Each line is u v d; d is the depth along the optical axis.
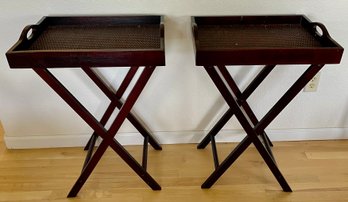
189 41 1.54
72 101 1.29
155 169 1.69
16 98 1.68
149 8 1.46
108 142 1.41
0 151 1.82
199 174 1.66
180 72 1.63
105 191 1.57
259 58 1.16
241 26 1.43
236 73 1.64
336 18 1.50
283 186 1.54
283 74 1.64
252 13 1.48
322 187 1.57
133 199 1.53
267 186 1.58
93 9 1.46
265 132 1.83
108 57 1.14
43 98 1.69
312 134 1.86
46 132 1.80
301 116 1.80
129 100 1.31
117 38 1.31
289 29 1.39
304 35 1.33
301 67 1.62
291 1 1.45
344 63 1.61
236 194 1.54
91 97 1.70
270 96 1.72
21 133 1.80
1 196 1.55
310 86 1.68
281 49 1.14
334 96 1.72
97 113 1.76
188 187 1.58
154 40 1.29
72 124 1.78
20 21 1.47
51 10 1.45
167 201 1.52
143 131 1.73
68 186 1.60
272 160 1.48
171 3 1.45
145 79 1.26
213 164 1.72
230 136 1.85
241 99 1.60
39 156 1.78
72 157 1.78
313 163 1.71
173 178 1.64
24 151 1.82
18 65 1.14
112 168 1.70
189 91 1.69
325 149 1.81
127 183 1.61
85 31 1.38
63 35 1.33
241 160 1.74
